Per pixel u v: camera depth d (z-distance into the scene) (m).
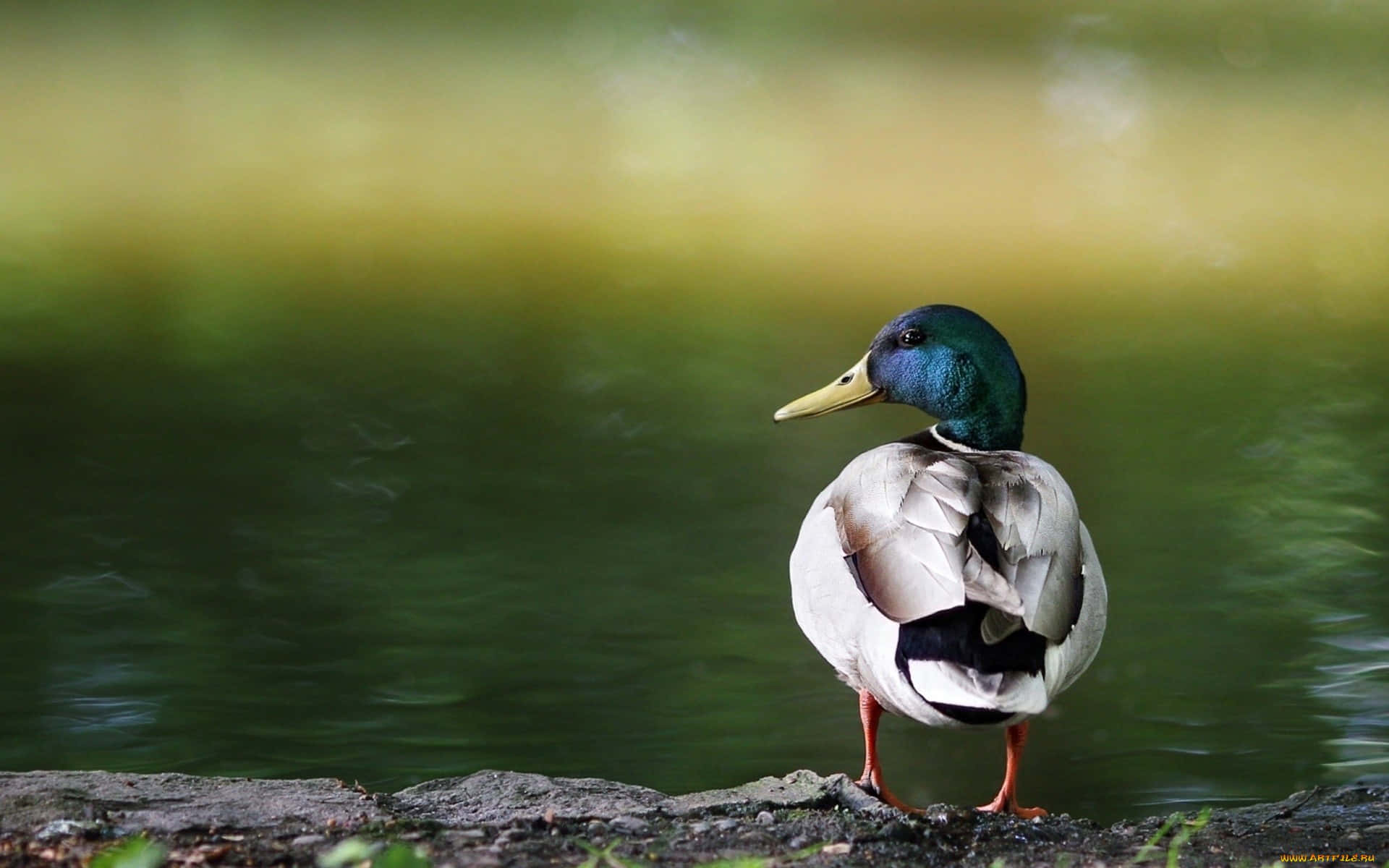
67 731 9.09
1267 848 5.94
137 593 11.01
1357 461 14.23
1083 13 42.00
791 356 17.31
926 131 30.09
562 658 10.20
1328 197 26.30
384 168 26.06
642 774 8.80
